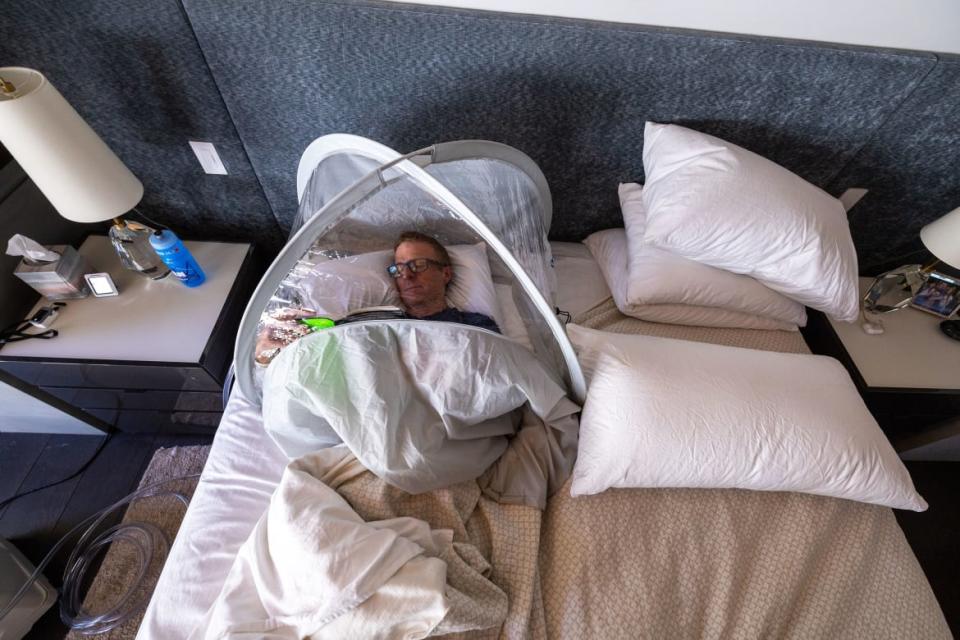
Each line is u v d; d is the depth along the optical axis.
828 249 0.99
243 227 1.40
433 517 0.84
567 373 0.96
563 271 1.32
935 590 1.27
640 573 0.80
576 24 0.94
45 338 1.05
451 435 0.84
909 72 1.00
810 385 0.93
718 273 1.10
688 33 0.96
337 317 0.80
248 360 0.90
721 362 0.94
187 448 1.37
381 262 0.84
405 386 0.81
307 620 0.67
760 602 0.79
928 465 1.49
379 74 1.00
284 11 0.89
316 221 0.73
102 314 1.11
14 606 1.02
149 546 1.20
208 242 1.32
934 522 1.38
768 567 0.83
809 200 1.02
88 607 1.11
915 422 1.30
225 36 0.93
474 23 0.92
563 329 0.80
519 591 0.77
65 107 0.81
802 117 1.10
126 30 0.91
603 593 0.78
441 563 0.73
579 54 0.97
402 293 0.83
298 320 0.81
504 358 0.82
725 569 0.81
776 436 0.84
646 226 1.06
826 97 1.05
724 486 0.85
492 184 1.01
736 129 1.13
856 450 0.85
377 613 0.67
